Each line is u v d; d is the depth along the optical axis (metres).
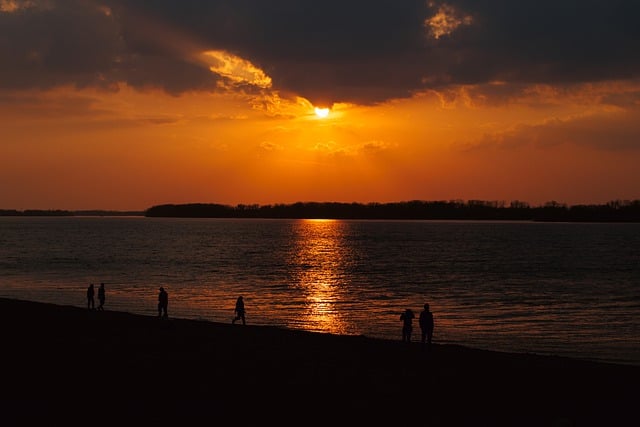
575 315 50.53
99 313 37.84
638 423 18.23
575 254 131.38
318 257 117.88
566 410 19.28
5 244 152.25
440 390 21.12
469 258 118.00
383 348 28.25
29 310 38.00
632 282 77.19
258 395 19.97
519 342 39.06
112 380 21.25
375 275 83.88
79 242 164.88
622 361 33.72
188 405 18.75
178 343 27.94
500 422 18.05
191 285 70.06
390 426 17.52
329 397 19.97
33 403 18.67
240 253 127.50
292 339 30.16
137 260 106.69
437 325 45.12
